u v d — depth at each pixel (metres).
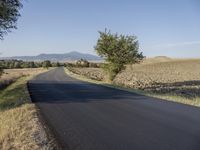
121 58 40.62
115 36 40.72
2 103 20.27
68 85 31.98
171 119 12.07
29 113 13.77
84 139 9.14
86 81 39.53
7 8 19.89
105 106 15.94
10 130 10.47
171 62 142.25
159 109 14.72
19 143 8.89
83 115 13.30
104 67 41.88
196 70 105.19
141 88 38.53
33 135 9.73
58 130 10.41
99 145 8.47
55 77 51.78
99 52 41.12
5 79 42.59
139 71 99.19
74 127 10.86
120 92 23.66
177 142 8.65
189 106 15.77
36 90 26.50
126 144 8.52
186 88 37.66
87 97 20.31
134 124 11.19
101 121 11.88
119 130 10.27
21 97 21.11
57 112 14.24
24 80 44.44
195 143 8.53
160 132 9.88
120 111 14.20
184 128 10.44
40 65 152.62
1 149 8.49
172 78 64.75
